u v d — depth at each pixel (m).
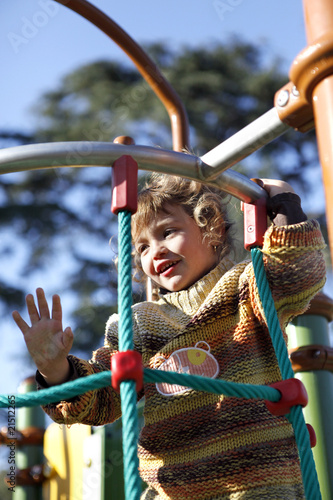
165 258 1.45
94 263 5.88
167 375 0.98
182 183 1.51
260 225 1.30
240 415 1.23
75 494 1.83
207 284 1.43
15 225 5.89
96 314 5.20
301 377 1.64
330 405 1.62
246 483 1.18
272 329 1.20
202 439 1.24
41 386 1.25
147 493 1.32
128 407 0.93
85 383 0.99
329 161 0.77
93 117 6.27
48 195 6.09
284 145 6.10
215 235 1.50
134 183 1.08
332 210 0.76
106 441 1.73
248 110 6.19
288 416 1.10
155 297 1.67
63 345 1.21
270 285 1.30
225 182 1.25
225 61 6.40
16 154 1.11
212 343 1.32
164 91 1.82
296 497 1.20
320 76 0.79
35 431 2.12
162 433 1.29
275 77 6.31
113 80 6.40
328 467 1.55
